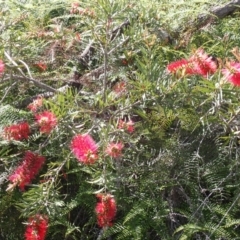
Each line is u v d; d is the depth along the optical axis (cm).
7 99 222
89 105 203
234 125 197
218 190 205
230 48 230
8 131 201
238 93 188
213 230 193
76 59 226
